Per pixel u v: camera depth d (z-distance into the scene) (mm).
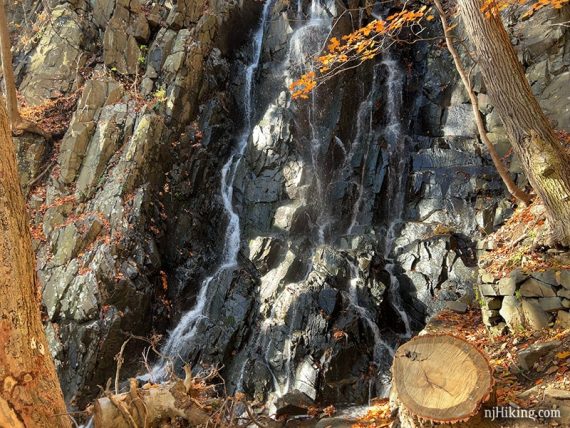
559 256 6566
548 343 5621
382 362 8961
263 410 8273
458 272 9484
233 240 11336
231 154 12547
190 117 11977
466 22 6980
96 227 9961
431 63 12953
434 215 10852
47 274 9711
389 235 10781
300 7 13383
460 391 4520
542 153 6590
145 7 12742
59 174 10617
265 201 11367
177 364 9398
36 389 2711
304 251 10484
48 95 12016
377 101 12836
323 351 8727
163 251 10680
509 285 6508
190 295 10570
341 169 11922
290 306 9414
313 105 12039
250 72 13375
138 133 10711
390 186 11711
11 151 2887
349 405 8289
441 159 11297
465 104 11930
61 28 12602
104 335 9070
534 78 10859
